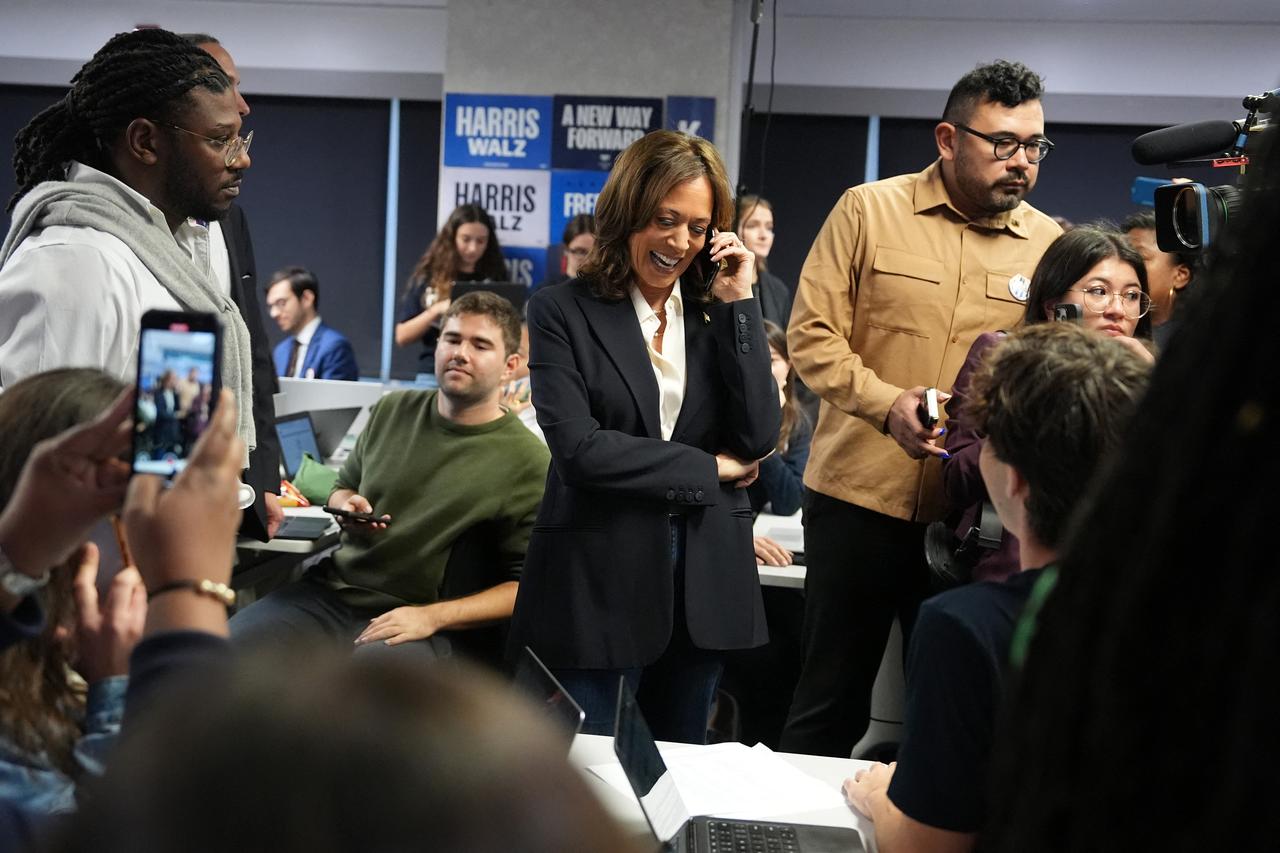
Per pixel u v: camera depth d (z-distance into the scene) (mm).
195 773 324
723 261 2277
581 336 2230
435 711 340
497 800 323
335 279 7863
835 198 7512
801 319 2697
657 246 2203
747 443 2264
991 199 2613
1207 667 581
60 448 992
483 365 3031
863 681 2752
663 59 6504
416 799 319
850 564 2680
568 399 2195
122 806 326
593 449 2148
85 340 1949
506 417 3109
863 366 2678
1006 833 689
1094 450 1258
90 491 996
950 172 2664
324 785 320
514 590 2967
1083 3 6781
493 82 6582
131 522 896
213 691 345
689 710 2311
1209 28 7043
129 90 2057
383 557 3029
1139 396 651
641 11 6488
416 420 3139
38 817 993
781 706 3473
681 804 1620
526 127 6574
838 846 1539
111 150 2102
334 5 7422
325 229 7836
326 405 4645
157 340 1010
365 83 7523
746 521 2320
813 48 7246
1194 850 593
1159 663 594
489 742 334
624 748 1542
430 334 6133
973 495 2207
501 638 3062
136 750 339
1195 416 576
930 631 1291
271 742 326
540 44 6543
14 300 1950
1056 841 647
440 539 2998
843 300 2680
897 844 1313
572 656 2188
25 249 1993
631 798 1657
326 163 7789
